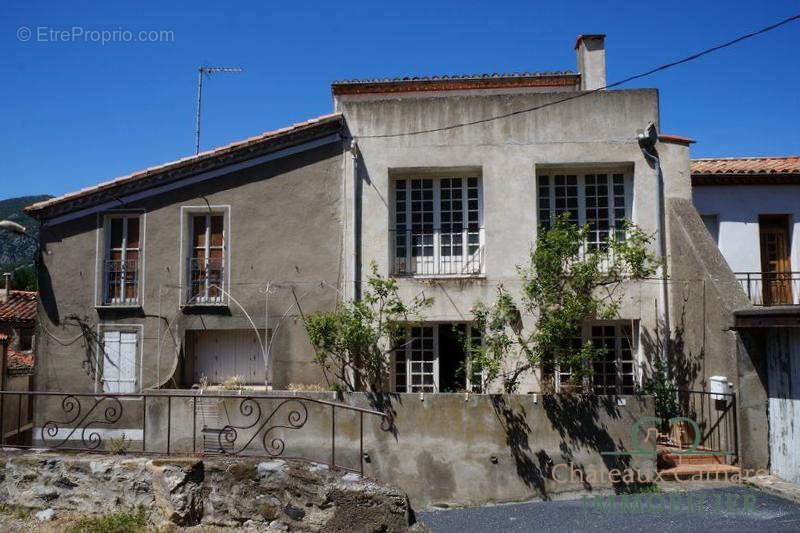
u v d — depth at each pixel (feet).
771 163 49.01
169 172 41.37
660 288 40.01
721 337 34.60
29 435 59.16
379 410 33.55
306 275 40.78
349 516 22.72
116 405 40.40
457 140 41.32
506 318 36.81
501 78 54.49
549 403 32.73
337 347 36.78
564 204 41.96
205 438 35.04
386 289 38.81
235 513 23.31
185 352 41.39
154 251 41.60
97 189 41.34
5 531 22.49
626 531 26.27
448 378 40.93
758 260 45.78
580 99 41.32
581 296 34.45
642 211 40.65
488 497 32.35
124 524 22.62
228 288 41.04
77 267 41.93
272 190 41.50
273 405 34.65
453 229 42.11
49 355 41.39
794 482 31.24
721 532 25.58
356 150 41.29
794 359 31.40
